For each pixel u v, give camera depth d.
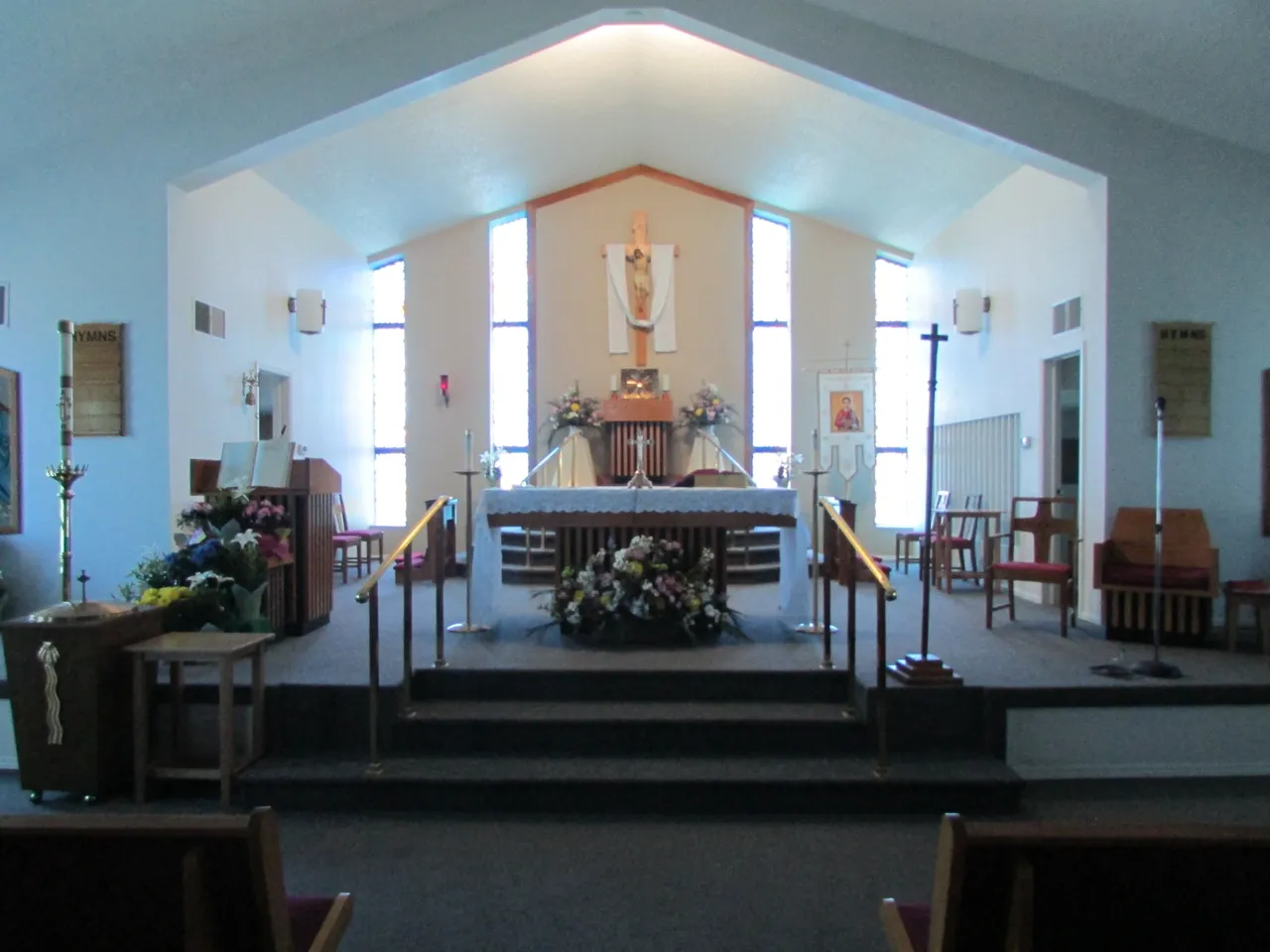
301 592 5.45
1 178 5.75
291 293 7.98
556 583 5.91
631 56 7.66
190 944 1.65
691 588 5.21
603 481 10.20
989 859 1.65
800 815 3.72
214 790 3.91
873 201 9.16
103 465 5.72
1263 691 4.23
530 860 3.31
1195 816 3.74
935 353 4.25
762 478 10.37
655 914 2.92
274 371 7.61
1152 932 1.64
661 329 10.38
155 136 5.73
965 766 3.92
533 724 4.07
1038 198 6.94
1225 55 4.82
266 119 5.71
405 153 8.07
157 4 4.78
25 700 3.72
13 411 5.73
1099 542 5.50
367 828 3.59
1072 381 6.85
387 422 10.47
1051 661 4.76
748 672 4.43
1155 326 5.55
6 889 1.70
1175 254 5.56
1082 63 5.30
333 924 2.03
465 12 5.70
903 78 5.61
